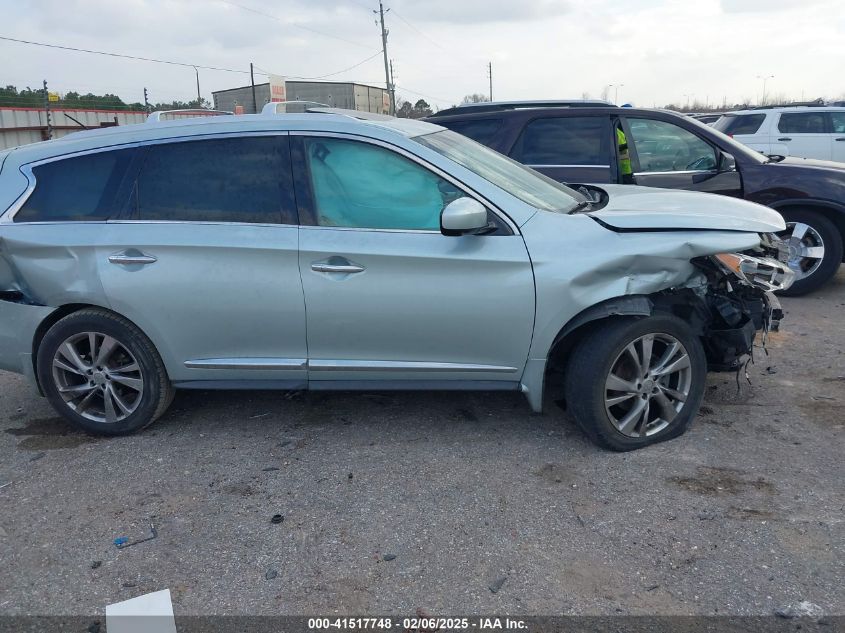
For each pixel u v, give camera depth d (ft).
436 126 14.92
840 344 17.57
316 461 12.59
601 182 21.63
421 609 8.76
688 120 21.88
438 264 11.98
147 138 13.12
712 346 13.25
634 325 11.87
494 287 11.96
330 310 12.33
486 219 11.75
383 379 12.82
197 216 12.71
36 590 9.42
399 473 12.03
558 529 10.25
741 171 21.57
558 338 12.09
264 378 13.07
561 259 11.78
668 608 8.59
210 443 13.47
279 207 12.51
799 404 14.17
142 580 9.52
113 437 13.85
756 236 12.13
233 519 10.85
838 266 21.70
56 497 11.71
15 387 16.97
